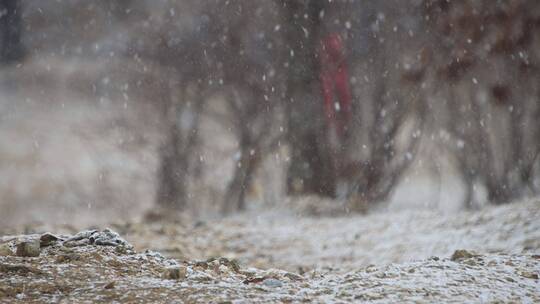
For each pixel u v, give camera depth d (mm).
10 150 73562
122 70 62312
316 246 41000
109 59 71312
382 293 23453
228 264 29422
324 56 54469
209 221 49156
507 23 50406
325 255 39188
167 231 45656
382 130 53125
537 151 49594
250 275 27484
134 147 57562
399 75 52906
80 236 30172
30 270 25375
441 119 52250
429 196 56688
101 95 76750
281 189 55719
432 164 60062
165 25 57594
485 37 50938
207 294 23219
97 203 55781
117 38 68812
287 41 55188
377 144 53156
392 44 53375
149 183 58156
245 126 54844
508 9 50438
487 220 40344
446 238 38875
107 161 62406
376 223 44469
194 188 54344
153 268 26797
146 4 66500
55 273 25359
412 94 52500
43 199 57094
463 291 23953
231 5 56312
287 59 55125
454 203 54094
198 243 42906
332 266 37062
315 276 30156
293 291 23875
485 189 52750
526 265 27812
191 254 40062
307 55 54844
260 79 55094
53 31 91438
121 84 62625
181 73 55312
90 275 25328
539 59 50188
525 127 50031
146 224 48125
